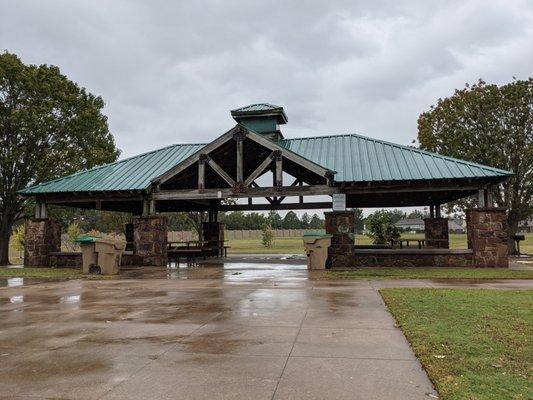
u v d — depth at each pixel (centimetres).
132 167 2027
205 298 960
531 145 2338
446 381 416
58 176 2462
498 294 934
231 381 437
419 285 1115
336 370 466
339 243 1648
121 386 428
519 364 465
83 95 2550
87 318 759
